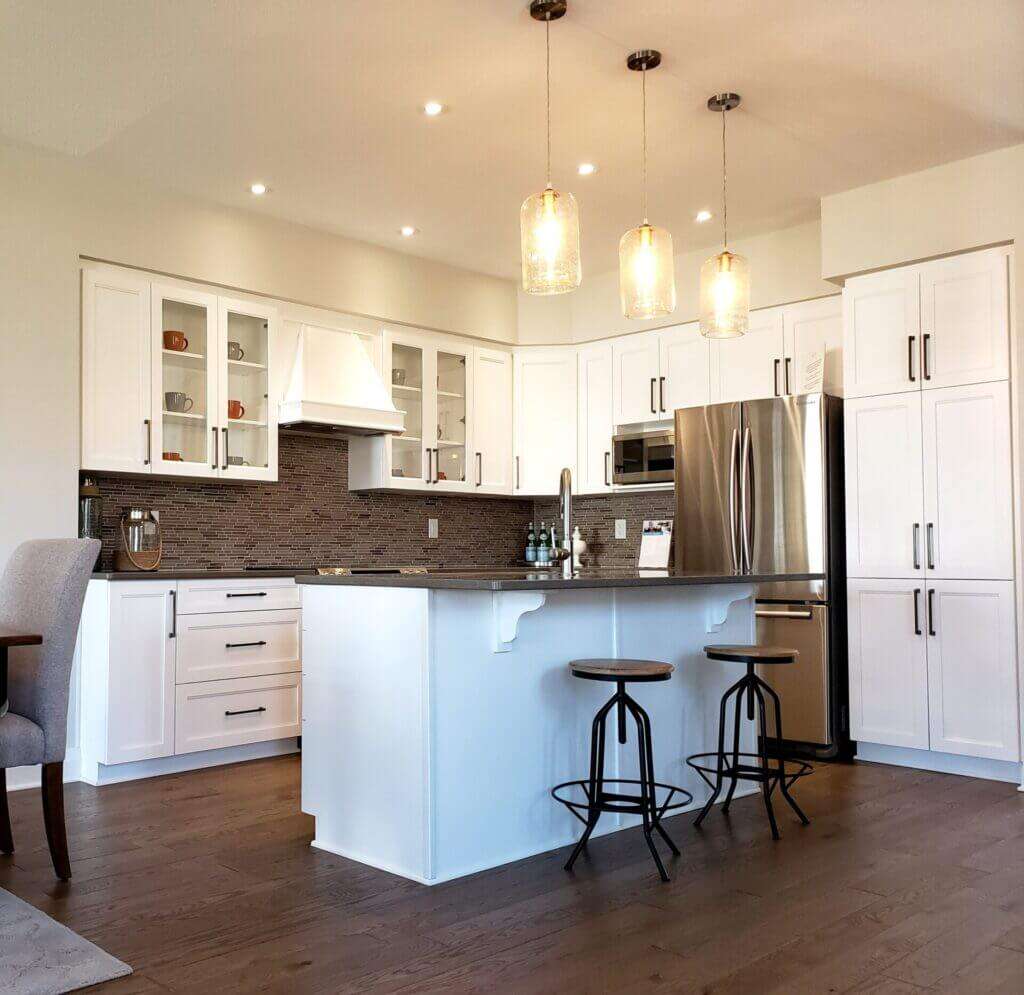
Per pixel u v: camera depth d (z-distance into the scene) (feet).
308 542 18.49
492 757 10.23
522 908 8.85
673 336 19.25
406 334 18.95
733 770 11.89
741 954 7.80
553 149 14.07
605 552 21.21
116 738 13.73
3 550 13.55
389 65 11.62
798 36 11.05
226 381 16.17
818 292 17.13
